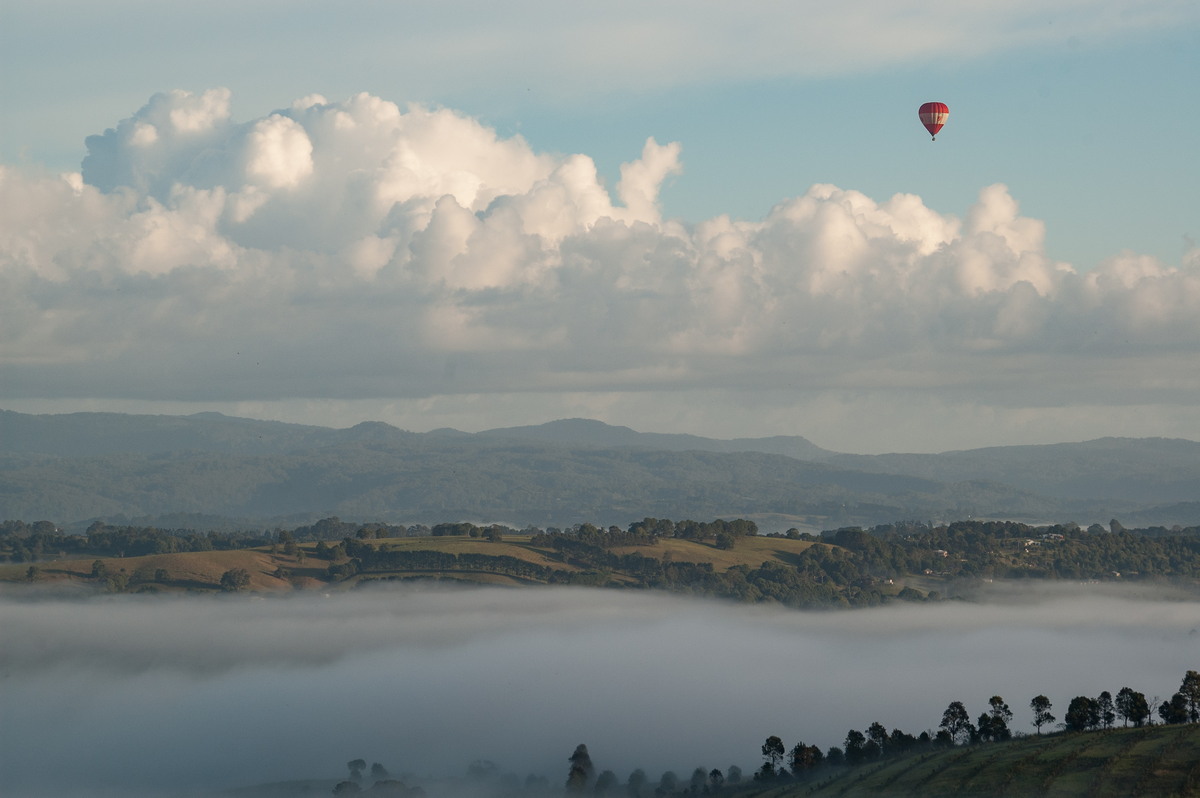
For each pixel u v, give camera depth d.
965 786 113.00
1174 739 113.62
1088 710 133.50
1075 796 102.81
